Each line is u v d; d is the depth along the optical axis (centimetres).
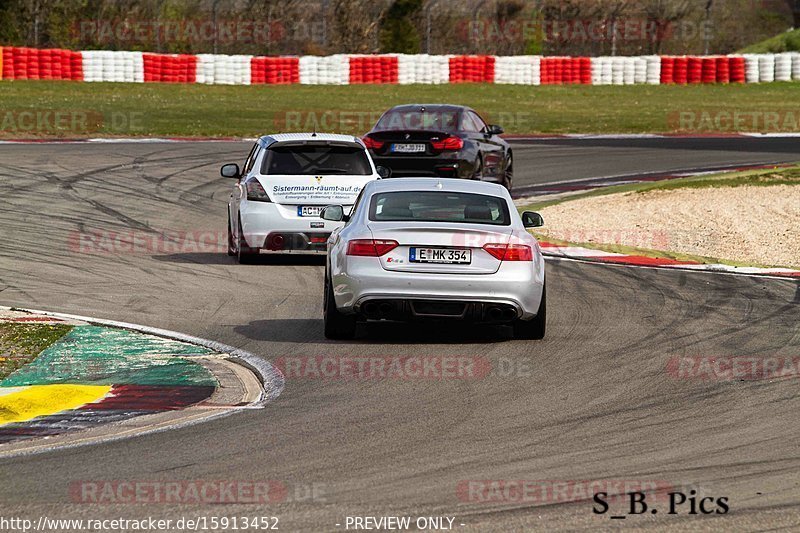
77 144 9794
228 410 2686
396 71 16312
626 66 17275
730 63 17462
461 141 6931
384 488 2075
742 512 1953
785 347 3503
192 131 11088
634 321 3934
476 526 1872
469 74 16638
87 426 2531
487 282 3416
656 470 2209
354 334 3569
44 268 4909
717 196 7600
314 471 2184
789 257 5612
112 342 3459
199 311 4031
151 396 2822
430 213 3584
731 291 4588
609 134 12062
